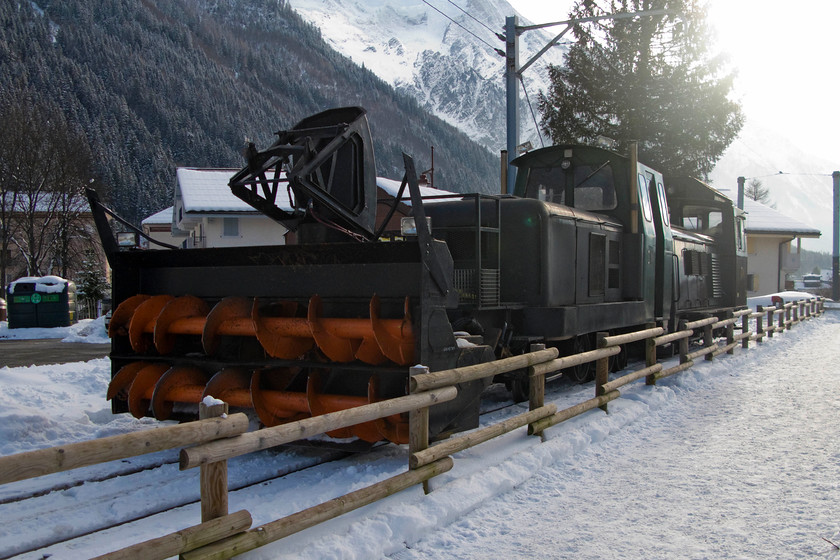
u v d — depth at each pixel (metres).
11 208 35.28
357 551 3.75
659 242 11.14
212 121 145.25
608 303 9.25
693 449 6.16
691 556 3.86
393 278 5.36
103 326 20.22
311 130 6.59
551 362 6.46
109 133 96.75
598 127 26.91
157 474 5.36
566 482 5.22
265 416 5.57
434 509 4.38
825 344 15.45
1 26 120.50
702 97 26.30
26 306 22.88
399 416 5.21
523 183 10.98
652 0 26.39
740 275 16.47
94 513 4.45
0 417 6.09
